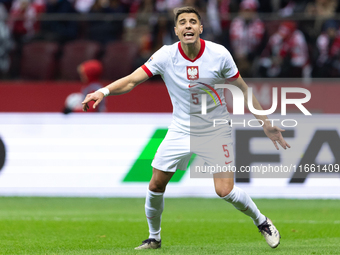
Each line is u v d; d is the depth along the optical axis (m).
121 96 29.56
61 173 28.88
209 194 28.55
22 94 30.48
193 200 27.75
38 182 28.91
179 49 13.51
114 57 32.03
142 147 28.78
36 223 20.08
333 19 31.17
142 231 18.22
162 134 28.84
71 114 28.92
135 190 28.67
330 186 27.91
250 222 20.84
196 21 13.02
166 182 13.85
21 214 22.94
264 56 31.28
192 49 13.33
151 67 13.62
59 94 30.52
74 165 28.84
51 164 28.91
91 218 21.69
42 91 30.48
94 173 28.80
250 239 16.64
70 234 17.47
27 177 28.92
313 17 31.28
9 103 30.52
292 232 17.98
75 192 28.83
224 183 13.31
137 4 35.03
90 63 28.95
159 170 13.72
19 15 35.12
